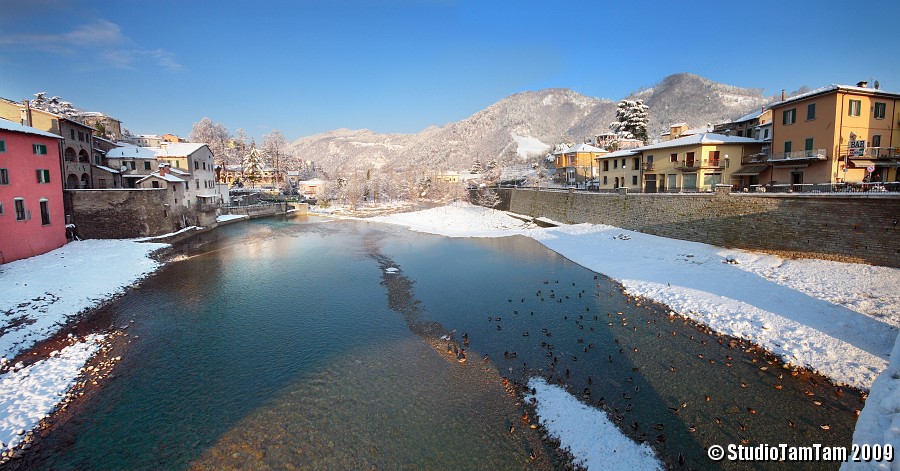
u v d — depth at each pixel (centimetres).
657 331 2233
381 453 1369
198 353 2083
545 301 2794
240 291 3128
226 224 7125
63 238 4159
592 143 11000
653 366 1861
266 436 1455
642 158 5594
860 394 1585
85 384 1791
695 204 3891
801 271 2816
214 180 7975
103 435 1468
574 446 1371
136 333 2333
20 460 1347
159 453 1381
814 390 1628
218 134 14788
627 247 4112
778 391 1633
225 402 1658
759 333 2094
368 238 5706
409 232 6288
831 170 3738
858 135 3762
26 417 1539
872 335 1962
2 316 2408
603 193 5238
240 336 2292
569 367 1881
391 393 1709
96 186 5700
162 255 4322
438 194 11781
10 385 1739
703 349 2002
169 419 1553
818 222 2959
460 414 1564
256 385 1781
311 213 9512
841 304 2303
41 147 3862
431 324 2439
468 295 2973
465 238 5556
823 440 1365
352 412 1584
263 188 12650
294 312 2670
